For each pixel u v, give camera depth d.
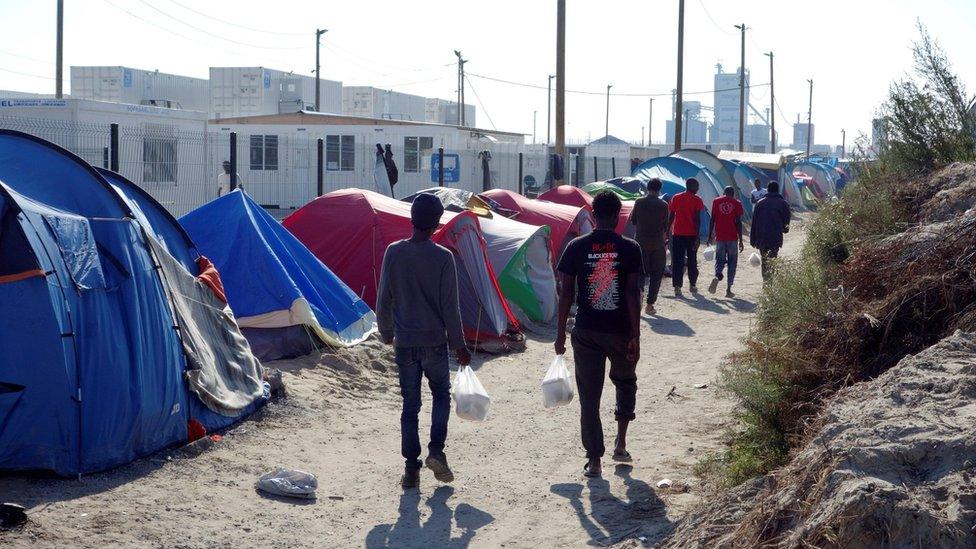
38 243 5.88
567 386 6.67
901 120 11.87
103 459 5.94
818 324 6.80
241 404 7.35
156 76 37.78
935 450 3.89
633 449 7.07
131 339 6.32
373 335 10.41
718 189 28.38
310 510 5.72
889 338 6.35
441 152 24.28
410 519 5.62
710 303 15.25
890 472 3.88
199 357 7.04
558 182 25.84
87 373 5.95
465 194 15.80
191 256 8.00
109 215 6.64
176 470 6.17
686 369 10.12
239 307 9.34
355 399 8.54
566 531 5.40
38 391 5.72
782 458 5.53
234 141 16.42
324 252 11.77
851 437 4.15
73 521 5.11
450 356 10.62
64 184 6.62
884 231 9.51
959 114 11.83
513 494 6.06
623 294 6.20
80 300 6.05
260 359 9.12
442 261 6.04
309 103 43.91
